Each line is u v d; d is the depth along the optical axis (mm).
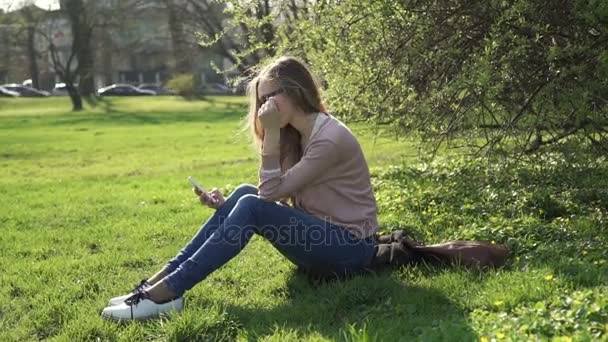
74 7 50344
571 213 5438
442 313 3459
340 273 3998
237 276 4469
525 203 5680
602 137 4934
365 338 3021
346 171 3914
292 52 6910
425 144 6543
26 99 57156
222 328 3518
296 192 3883
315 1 6395
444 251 4152
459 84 4988
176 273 3682
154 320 3623
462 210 5723
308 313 3611
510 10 4758
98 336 3574
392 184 7586
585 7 4523
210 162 14070
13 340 3656
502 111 5359
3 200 9156
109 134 24688
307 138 3920
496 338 2918
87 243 5941
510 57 4777
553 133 5406
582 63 4672
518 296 3453
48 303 4113
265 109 3740
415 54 5641
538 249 4367
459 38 5461
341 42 6191
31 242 6062
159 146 19125
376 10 5551
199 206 7617
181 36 41531
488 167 5988
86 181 11375
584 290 3389
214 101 50812
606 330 2910
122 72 80812
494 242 4742
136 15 51844
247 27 8094
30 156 17438
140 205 8023
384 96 6160
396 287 3781
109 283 4586
